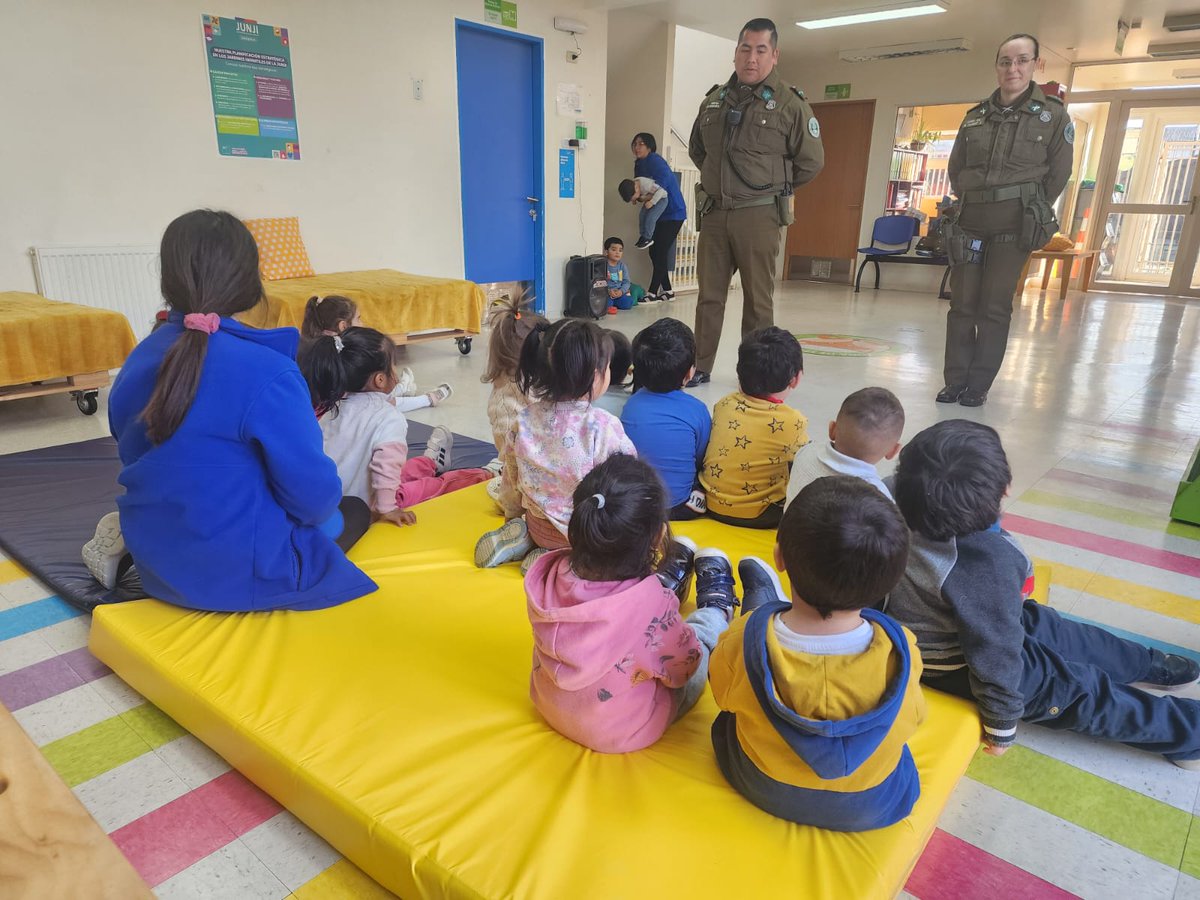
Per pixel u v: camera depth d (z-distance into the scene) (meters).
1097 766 1.41
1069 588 2.03
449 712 1.32
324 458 1.55
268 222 4.72
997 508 1.25
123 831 1.23
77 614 1.85
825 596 0.95
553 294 6.84
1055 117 3.41
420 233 5.66
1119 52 7.01
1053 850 1.22
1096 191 9.01
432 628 1.57
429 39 5.37
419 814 1.10
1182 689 1.59
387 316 4.46
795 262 10.27
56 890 0.66
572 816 1.09
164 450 1.44
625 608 1.14
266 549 1.56
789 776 1.04
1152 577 2.10
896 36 7.76
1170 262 8.71
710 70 9.18
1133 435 3.40
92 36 3.96
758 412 2.06
